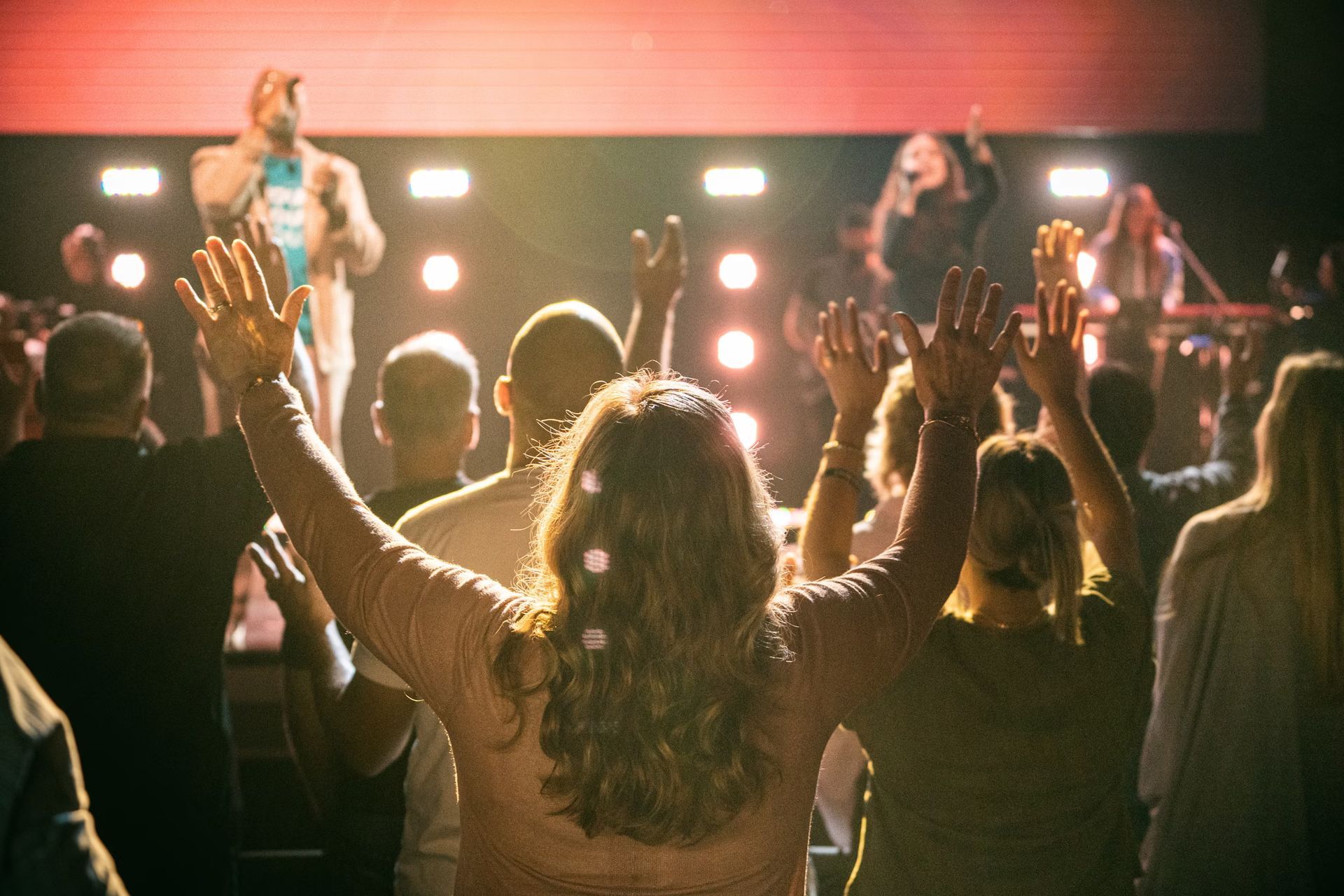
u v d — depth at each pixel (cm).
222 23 791
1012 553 192
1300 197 869
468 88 800
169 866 219
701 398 146
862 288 786
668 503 137
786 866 139
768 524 142
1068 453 215
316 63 795
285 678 271
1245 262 880
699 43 809
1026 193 866
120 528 220
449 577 145
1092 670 190
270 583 224
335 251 642
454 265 737
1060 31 832
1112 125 843
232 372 160
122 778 216
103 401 227
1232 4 840
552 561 140
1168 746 255
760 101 817
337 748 213
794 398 828
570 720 133
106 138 802
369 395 824
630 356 277
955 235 749
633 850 135
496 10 796
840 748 274
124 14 792
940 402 167
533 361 215
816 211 833
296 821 457
